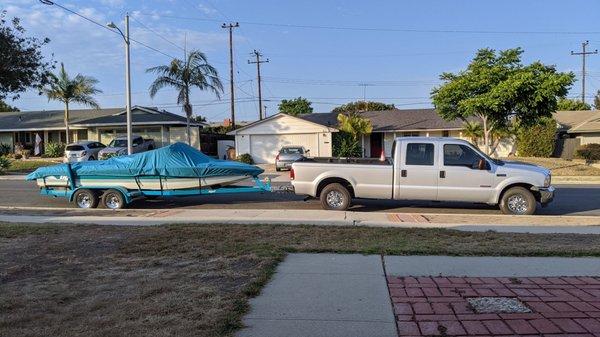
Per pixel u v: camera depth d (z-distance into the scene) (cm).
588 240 871
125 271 679
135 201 1673
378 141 4234
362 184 1373
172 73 3494
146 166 1527
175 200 1684
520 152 3797
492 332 462
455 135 4034
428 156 1345
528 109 2536
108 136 4322
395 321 494
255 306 540
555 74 2500
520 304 535
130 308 528
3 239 903
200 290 587
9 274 670
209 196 1766
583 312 511
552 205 1537
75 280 638
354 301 554
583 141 3709
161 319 495
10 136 4684
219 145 4338
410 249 791
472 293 575
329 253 779
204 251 786
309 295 576
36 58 3209
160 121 4100
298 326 485
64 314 513
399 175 1353
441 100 2775
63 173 1556
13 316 507
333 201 1392
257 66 5538
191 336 455
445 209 1435
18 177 2820
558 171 2761
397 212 1369
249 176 1545
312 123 3766
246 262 720
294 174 1418
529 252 764
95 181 1548
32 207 1570
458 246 816
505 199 1313
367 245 830
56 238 908
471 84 2631
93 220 1197
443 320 494
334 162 1435
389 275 656
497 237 900
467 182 1327
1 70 3020
